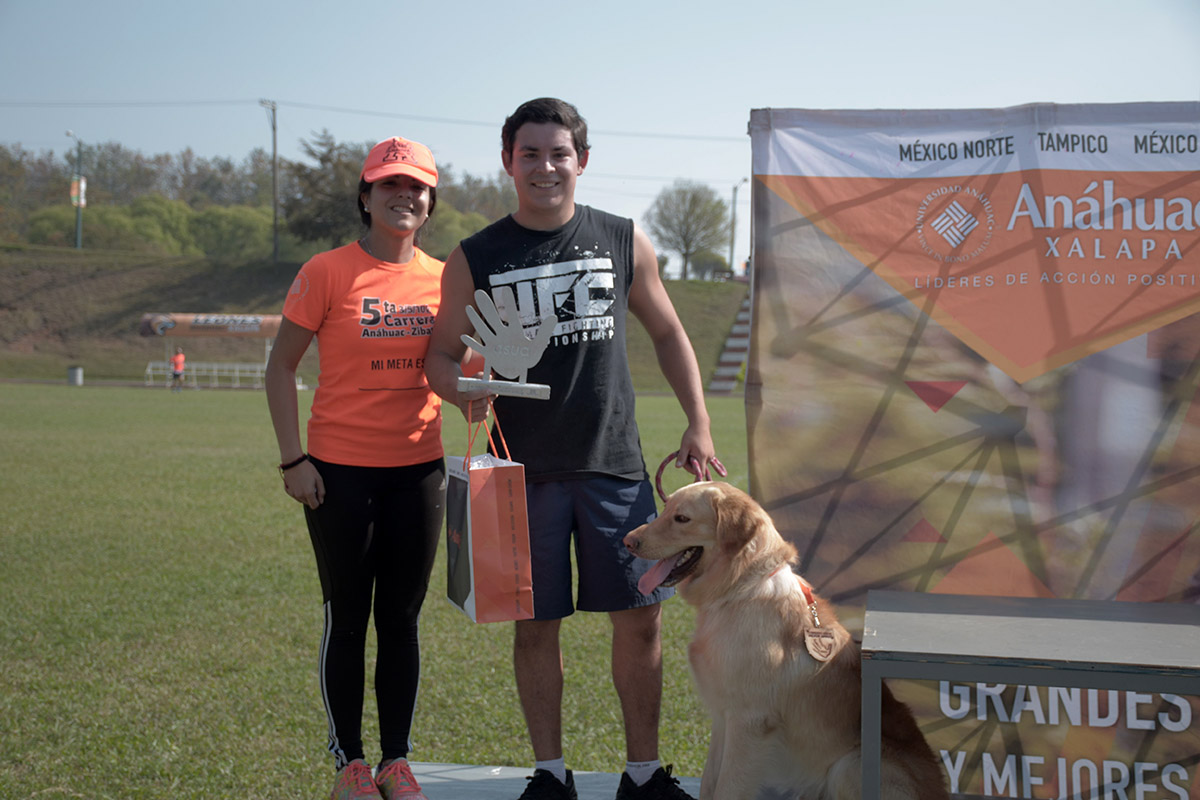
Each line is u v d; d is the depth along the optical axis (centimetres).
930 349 335
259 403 3041
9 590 695
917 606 280
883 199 337
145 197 9500
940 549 338
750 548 292
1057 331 328
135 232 8969
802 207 340
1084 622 259
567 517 314
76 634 591
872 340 339
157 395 3416
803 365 342
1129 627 253
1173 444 323
